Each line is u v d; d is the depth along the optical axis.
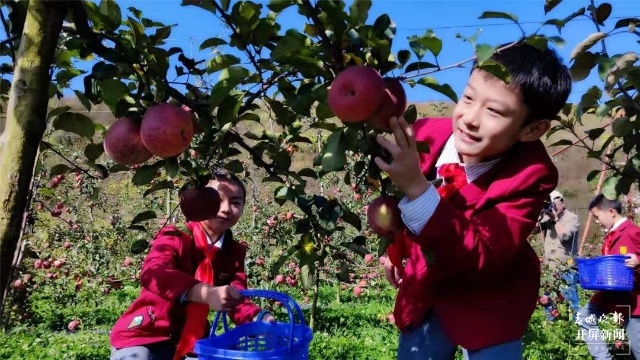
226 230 2.84
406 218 1.54
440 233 1.53
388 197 1.63
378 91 1.31
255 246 6.59
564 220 6.37
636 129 1.83
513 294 1.87
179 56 1.54
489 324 1.82
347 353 5.18
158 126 1.39
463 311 1.86
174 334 2.70
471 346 1.82
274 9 1.39
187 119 1.45
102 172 1.75
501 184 1.78
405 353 2.03
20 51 1.25
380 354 5.21
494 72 1.36
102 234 6.98
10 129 1.24
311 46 1.38
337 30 1.35
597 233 9.68
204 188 1.81
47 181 5.89
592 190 8.64
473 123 1.69
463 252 1.58
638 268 4.44
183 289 2.30
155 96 1.50
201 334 2.57
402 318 2.03
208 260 2.66
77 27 1.36
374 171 1.56
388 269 2.35
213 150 1.65
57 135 6.24
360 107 1.31
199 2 1.41
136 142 1.47
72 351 5.09
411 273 2.00
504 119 1.66
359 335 6.19
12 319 5.93
